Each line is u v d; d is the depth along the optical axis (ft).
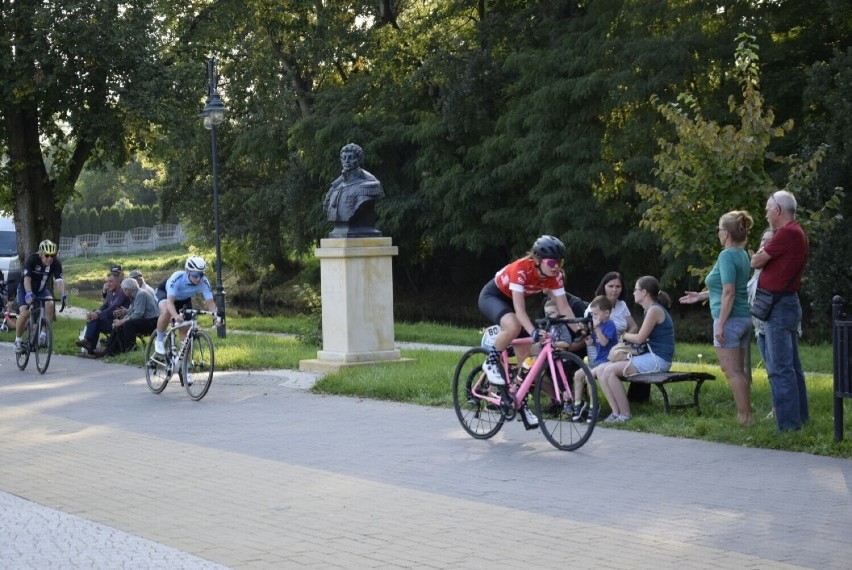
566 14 119.03
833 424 30.66
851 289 86.33
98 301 128.16
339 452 31.32
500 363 32.35
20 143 100.42
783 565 18.54
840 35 102.22
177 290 44.73
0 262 119.44
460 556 19.69
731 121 98.68
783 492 24.18
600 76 102.83
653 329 35.27
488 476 27.25
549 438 31.01
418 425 35.76
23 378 54.03
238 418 38.81
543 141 108.88
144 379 51.88
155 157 139.03
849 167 87.40
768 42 99.76
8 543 21.43
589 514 22.74
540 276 31.32
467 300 141.59
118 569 19.20
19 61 89.40
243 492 26.18
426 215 126.31
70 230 349.41
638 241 102.06
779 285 30.27
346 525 22.41
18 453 32.78
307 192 136.15
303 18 134.62
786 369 30.30
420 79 124.36
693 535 20.72
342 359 51.62
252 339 72.23
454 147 124.26
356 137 125.70
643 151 101.35
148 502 25.36
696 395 35.04
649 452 29.48
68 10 88.43
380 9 135.44
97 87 94.43
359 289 51.83
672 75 97.86
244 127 138.51
